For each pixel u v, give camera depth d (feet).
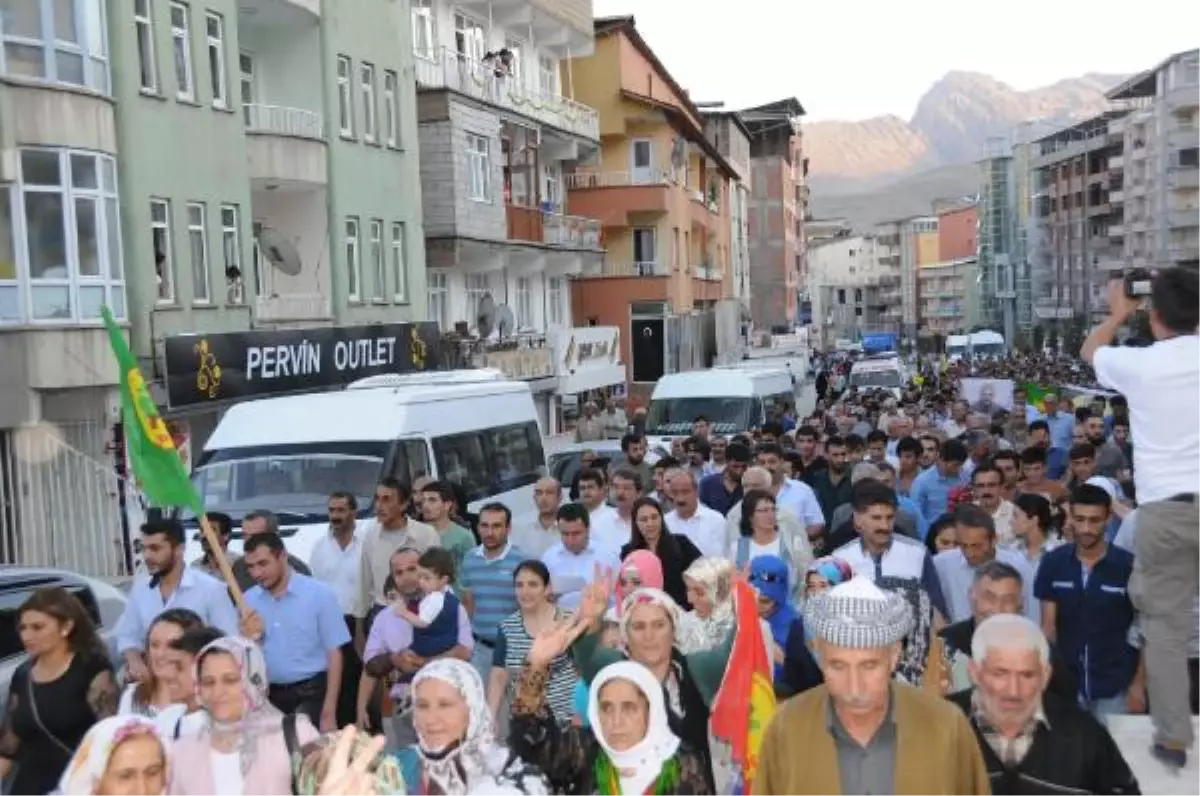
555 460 69.26
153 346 73.20
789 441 59.16
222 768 17.98
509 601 32.76
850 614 13.88
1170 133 341.00
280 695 28.60
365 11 98.94
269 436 45.09
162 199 75.87
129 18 73.26
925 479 43.70
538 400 123.44
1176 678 19.84
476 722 17.26
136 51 73.92
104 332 68.90
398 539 35.17
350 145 96.43
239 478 43.75
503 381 57.47
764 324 326.65
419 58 108.99
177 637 20.93
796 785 14.42
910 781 14.10
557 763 18.25
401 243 104.53
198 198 79.15
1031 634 15.55
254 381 78.59
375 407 45.65
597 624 21.52
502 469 53.21
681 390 83.10
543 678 18.76
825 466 49.60
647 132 164.66
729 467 46.42
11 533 66.33
